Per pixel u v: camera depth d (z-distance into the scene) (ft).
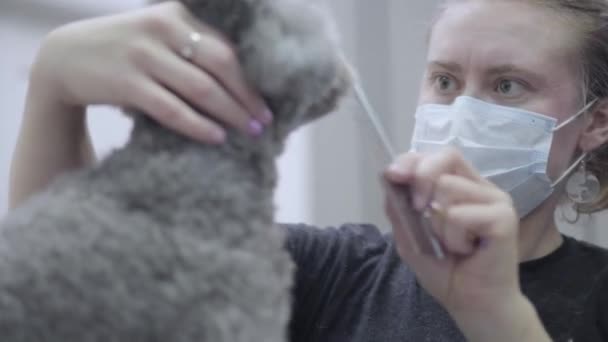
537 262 2.82
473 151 2.85
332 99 1.48
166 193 1.22
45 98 1.63
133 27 1.42
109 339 1.10
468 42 2.86
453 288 2.02
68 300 1.09
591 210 3.26
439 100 3.05
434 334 2.57
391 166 1.86
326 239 3.02
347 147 6.12
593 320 2.71
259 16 1.35
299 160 6.03
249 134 1.34
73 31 1.52
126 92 1.36
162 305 1.12
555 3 2.87
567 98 2.89
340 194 6.14
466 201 1.91
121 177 1.25
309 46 1.34
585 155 3.04
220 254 1.19
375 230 3.19
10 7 4.76
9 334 1.07
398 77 6.29
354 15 6.27
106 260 1.12
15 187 1.70
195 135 1.30
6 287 1.08
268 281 1.25
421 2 6.26
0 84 4.59
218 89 1.33
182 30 1.37
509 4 2.88
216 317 1.15
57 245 1.12
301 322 2.83
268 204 1.35
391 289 2.77
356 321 2.73
